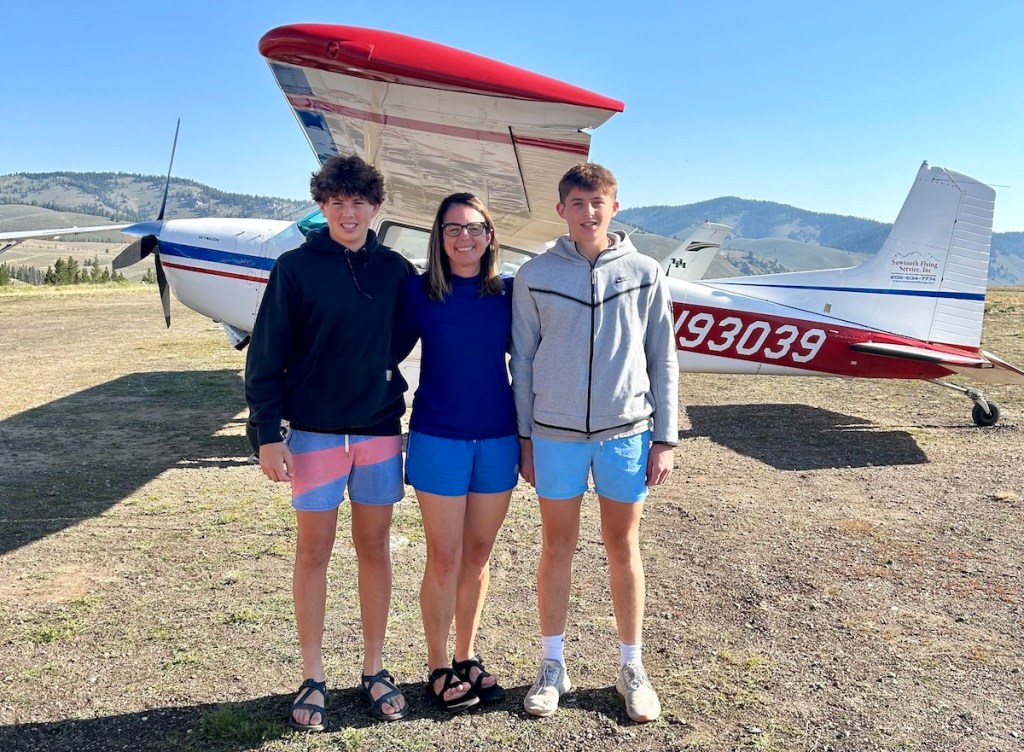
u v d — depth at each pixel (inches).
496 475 84.1
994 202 231.1
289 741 78.2
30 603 112.2
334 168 76.6
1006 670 94.5
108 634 102.6
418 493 83.4
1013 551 136.3
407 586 119.6
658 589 120.1
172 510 157.0
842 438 225.8
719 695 88.2
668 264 528.4
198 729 80.3
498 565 130.3
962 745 78.2
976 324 237.3
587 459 83.8
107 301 655.8
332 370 79.1
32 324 497.4
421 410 83.1
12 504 159.6
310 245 79.1
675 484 180.7
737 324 242.2
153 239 247.1
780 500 167.9
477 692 86.0
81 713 83.3
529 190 170.7
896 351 230.7
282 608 111.1
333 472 80.8
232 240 238.4
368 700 85.7
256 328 79.4
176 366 344.8
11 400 270.1
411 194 197.6
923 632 105.1
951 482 181.0
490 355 82.5
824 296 242.7
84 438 218.1
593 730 81.0
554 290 81.6
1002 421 245.6
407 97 122.4
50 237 419.8
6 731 79.6
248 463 194.7
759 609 112.7
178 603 112.8
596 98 109.3
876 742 78.7
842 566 129.7
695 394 296.2
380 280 80.3
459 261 80.2
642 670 86.1
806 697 87.9
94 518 151.5
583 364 81.9
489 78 108.9
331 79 121.1
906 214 237.3
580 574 126.2
